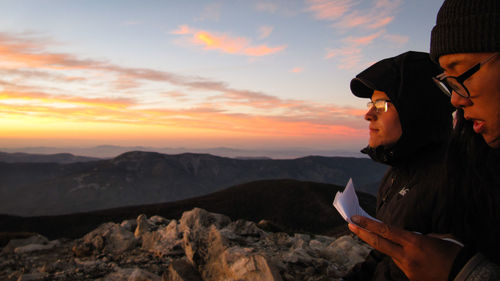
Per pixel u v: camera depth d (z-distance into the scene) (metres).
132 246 6.81
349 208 1.14
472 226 0.77
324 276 4.34
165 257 5.89
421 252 0.70
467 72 0.65
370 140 1.39
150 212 73.75
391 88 1.27
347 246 5.60
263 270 3.03
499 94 0.62
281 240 6.89
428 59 1.31
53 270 5.34
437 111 1.26
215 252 3.53
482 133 0.68
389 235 0.74
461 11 0.67
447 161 0.84
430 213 1.06
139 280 4.00
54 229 61.09
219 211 82.31
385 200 1.41
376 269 1.39
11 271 5.95
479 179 0.75
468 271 0.65
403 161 1.30
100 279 4.79
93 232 8.48
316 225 73.31
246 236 7.26
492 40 0.61
